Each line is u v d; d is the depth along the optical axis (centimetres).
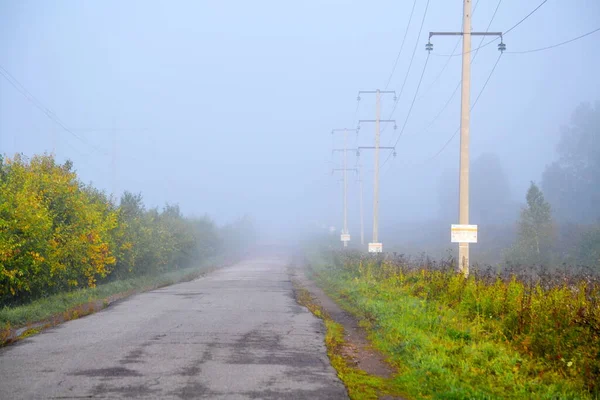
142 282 2614
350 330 1334
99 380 779
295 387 768
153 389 738
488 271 1588
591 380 766
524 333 1020
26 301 1783
